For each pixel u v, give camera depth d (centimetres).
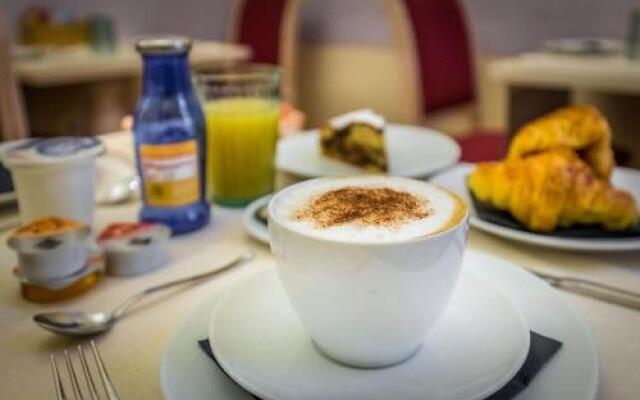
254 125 71
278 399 31
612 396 34
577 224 60
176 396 32
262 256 57
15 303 48
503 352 34
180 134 61
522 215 61
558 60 170
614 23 202
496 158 134
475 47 221
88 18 230
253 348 35
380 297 32
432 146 93
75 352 41
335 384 32
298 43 292
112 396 34
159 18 268
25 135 136
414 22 183
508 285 46
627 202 58
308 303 34
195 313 41
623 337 41
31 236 48
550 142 67
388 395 31
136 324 44
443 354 35
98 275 52
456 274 35
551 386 33
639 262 55
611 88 147
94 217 67
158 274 53
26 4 226
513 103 173
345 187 42
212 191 74
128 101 224
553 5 212
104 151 65
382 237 32
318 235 33
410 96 182
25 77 172
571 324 40
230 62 216
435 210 37
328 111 293
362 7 261
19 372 38
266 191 75
